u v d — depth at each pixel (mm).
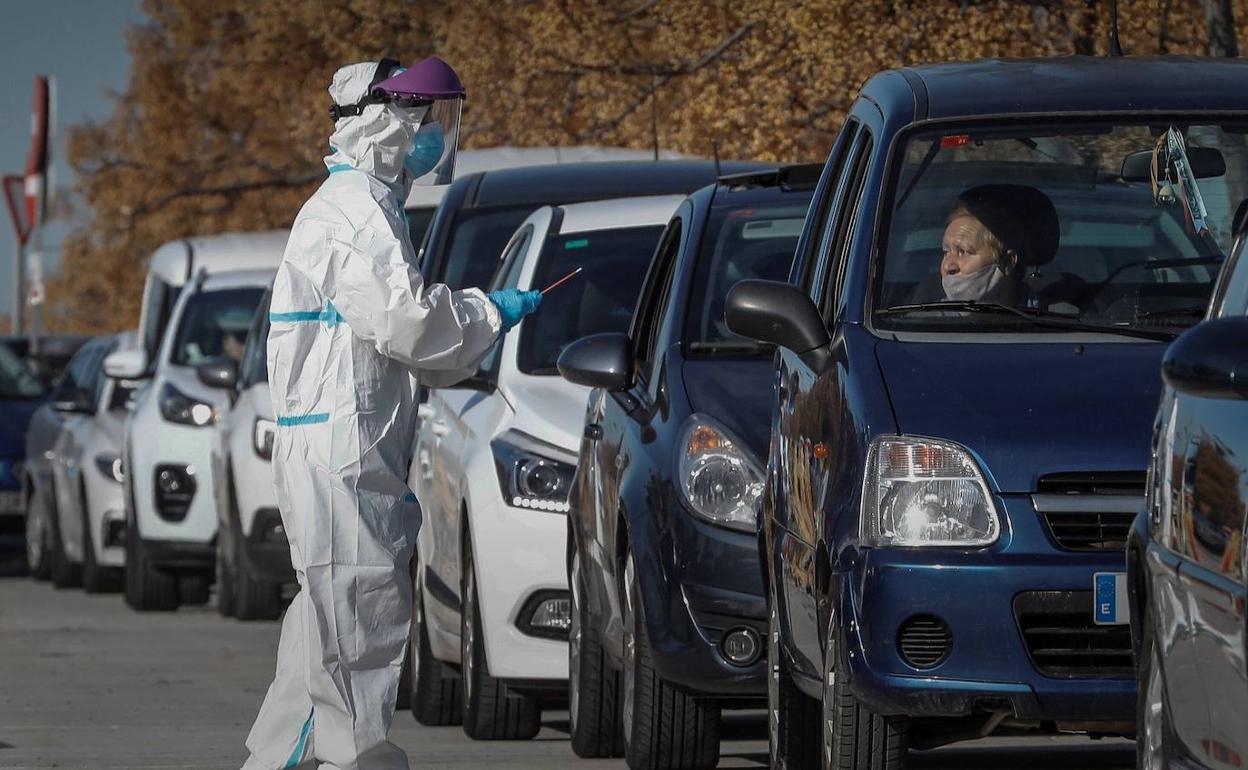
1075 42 44125
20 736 29375
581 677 25625
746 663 22078
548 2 53594
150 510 51000
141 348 56781
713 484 22344
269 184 86688
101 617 51406
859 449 17188
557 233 29453
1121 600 16391
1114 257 18672
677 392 23297
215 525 50688
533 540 26906
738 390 23156
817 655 18328
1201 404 13016
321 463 18969
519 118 57594
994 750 25922
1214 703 12430
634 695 23469
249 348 47375
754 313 18859
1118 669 16469
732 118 46969
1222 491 12430
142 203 90500
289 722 19281
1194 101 19297
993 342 17922
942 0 44156
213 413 50719
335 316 18969
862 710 17328
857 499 17094
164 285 56125
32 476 65688
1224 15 38062
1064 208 18844
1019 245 18656
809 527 18453
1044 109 19312
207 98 89062
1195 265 18609
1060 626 16547
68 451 60438
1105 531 16641
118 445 57625
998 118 19266
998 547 16609
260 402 45250
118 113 93938
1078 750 25828
